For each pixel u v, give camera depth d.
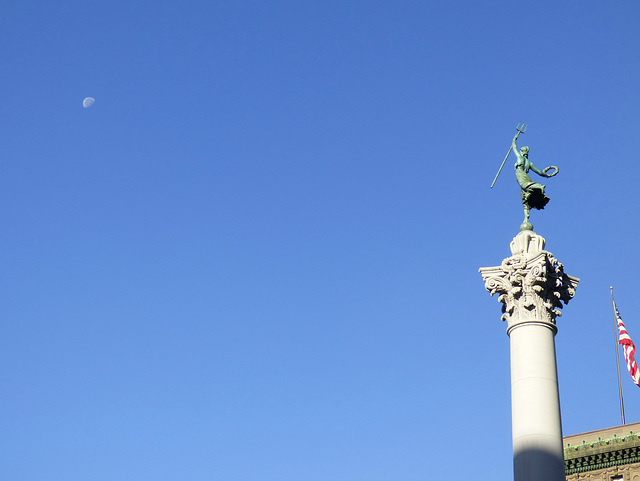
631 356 58.75
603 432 71.88
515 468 29.59
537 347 31.22
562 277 32.94
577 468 71.56
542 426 29.73
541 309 31.86
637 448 69.00
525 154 35.59
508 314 32.44
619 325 60.50
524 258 32.62
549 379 30.66
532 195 34.31
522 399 30.42
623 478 69.12
